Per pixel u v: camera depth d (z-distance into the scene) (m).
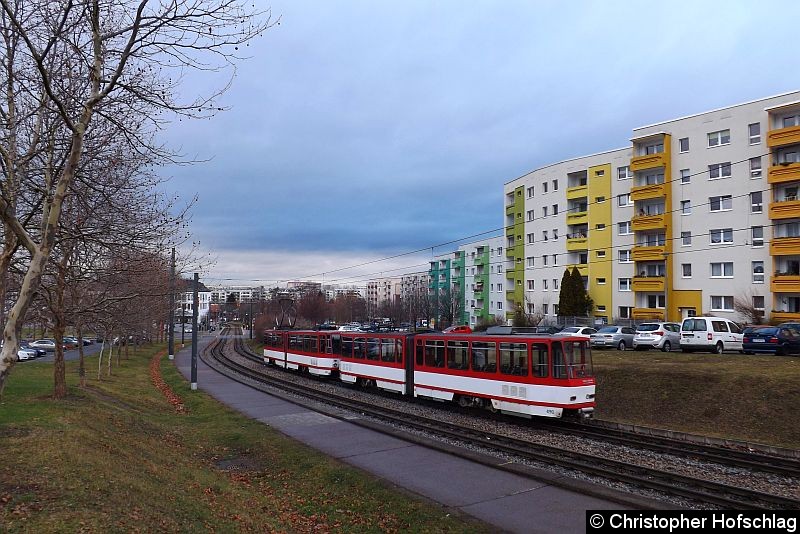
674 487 10.37
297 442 14.95
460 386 20.30
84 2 8.09
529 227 61.66
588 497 9.99
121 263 17.41
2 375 7.41
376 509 9.61
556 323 52.22
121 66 8.28
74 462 8.84
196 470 11.85
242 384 31.19
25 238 7.82
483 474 11.63
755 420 17.25
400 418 18.75
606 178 51.84
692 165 43.53
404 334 24.42
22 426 10.91
